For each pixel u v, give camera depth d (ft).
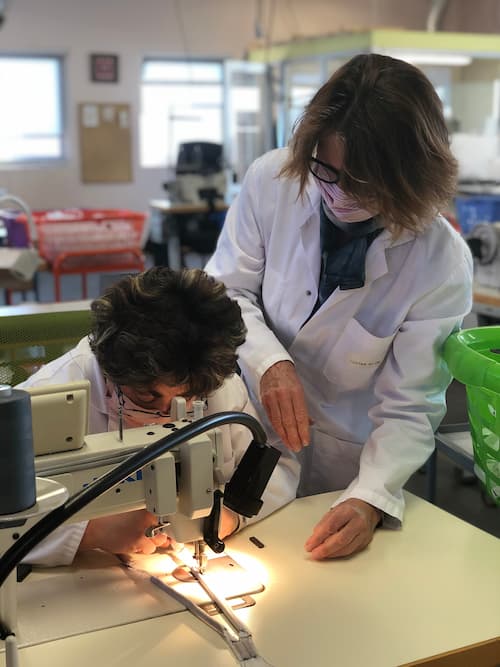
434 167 3.97
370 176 3.83
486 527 9.05
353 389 5.54
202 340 3.51
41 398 3.27
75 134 31.86
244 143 28.40
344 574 3.98
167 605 3.69
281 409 4.70
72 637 3.41
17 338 5.45
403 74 4.00
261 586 3.84
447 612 3.63
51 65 31.24
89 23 31.07
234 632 3.42
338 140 3.94
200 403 3.60
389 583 3.89
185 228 22.89
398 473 4.66
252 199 5.55
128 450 3.42
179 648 3.34
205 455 3.46
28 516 2.81
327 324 5.21
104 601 3.73
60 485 3.07
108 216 14.70
